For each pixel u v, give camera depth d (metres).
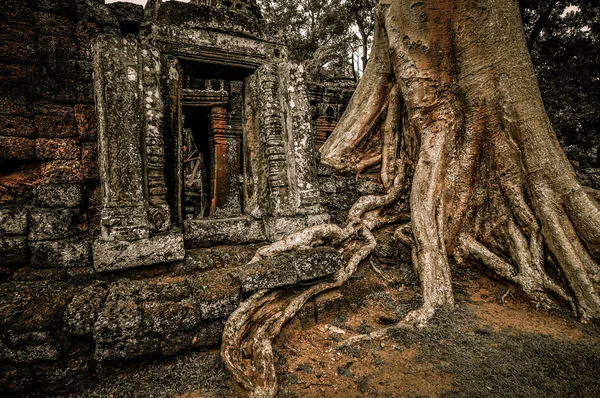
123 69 3.16
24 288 2.64
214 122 8.92
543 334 3.22
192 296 2.82
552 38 9.62
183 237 3.61
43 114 3.22
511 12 4.55
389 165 5.77
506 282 4.21
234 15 4.09
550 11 8.97
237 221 4.09
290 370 2.74
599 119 8.72
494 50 4.57
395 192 5.46
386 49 5.95
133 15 3.79
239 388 2.38
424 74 5.03
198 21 3.83
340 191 5.29
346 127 6.20
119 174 3.09
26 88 3.14
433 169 4.82
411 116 5.23
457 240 4.86
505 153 4.61
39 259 2.98
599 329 3.34
